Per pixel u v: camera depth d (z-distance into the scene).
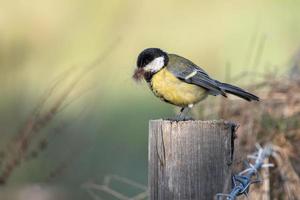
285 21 19.31
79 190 11.47
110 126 15.16
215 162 5.84
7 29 17.69
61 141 12.34
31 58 17.20
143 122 15.68
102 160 12.77
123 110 16.33
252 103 8.80
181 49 20.03
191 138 5.86
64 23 18.47
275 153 8.21
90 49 18.38
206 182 5.84
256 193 7.89
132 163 13.16
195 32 20.38
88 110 14.25
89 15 18.84
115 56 18.44
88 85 15.06
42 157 11.80
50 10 18.36
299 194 8.12
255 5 20.64
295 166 8.43
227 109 8.91
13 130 13.10
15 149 9.03
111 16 19.00
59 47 18.08
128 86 17.36
